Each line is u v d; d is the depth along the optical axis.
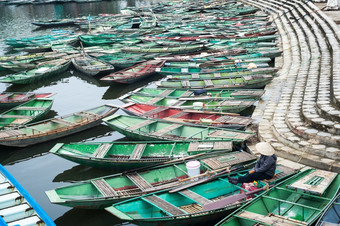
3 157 15.34
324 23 28.34
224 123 14.81
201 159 12.19
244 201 9.90
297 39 28.81
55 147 13.31
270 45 28.09
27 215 9.83
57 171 14.07
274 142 13.04
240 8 51.06
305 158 11.74
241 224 9.05
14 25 52.06
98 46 32.47
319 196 9.62
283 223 8.60
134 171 11.80
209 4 57.75
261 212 9.62
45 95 20.30
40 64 26.27
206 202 9.93
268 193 10.04
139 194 10.66
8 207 10.02
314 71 19.53
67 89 24.17
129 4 70.69
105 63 25.72
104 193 10.52
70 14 61.69
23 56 29.78
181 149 13.66
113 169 13.16
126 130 14.74
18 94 20.55
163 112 17.08
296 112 14.62
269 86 19.80
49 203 11.98
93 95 22.88
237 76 20.47
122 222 11.05
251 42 29.77
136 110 17.52
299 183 9.97
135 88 23.67
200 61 24.75
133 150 13.35
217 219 9.90
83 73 26.22
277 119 14.55
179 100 17.92
